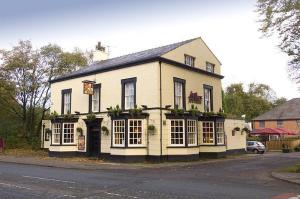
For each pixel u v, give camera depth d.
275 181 14.86
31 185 13.11
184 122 25.77
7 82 39.44
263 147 39.03
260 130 43.12
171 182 14.16
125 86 27.02
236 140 34.38
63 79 32.09
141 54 29.16
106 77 28.41
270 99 79.69
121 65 27.06
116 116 26.05
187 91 27.84
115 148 25.62
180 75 27.31
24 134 41.28
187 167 21.38
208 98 30.59
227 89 74.19
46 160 26.55
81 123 29.88
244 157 30.42
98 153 28.12
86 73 29.80
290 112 59.31
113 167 21.30
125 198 10.48
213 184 13.65
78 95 30.58
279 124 58.91
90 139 28.97
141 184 13.49
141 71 26.02
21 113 42.00
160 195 10.98
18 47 40.03
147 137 25.17
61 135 30.27
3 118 41.66
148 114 25.19
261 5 19.19
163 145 24.86
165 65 25.86
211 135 29.08
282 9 18.55
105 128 27.36
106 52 35.69
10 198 10.52
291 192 11.87
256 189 12.42
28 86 40.31
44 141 37.06
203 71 29.81
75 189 12.17
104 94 28.36
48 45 41.28
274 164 23.06
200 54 30.20
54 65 41.50
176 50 27.23
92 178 15.41
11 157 29.72
